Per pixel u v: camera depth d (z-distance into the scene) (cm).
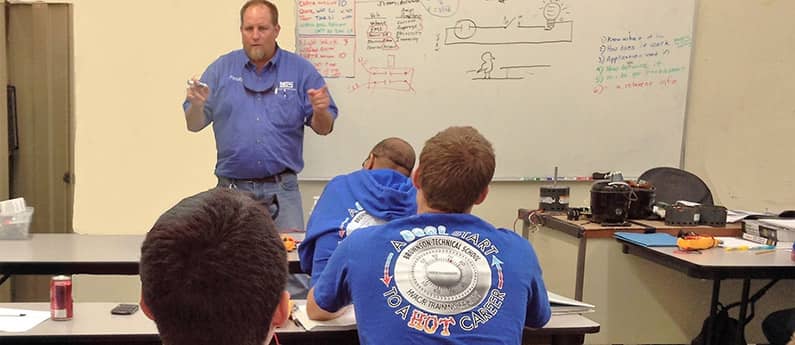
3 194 323
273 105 313
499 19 367
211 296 71
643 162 391
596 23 375
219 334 72
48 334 159
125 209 360
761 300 305
